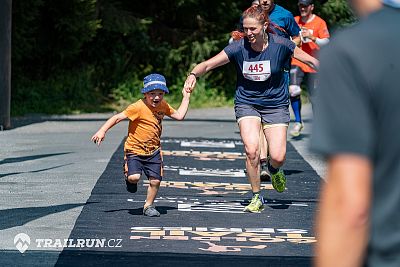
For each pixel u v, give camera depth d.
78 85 24.36
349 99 2.55
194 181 11.52
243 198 10.25
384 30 2.58
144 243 7.62
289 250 7.46
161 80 8.76
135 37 26.11
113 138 16.50
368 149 2.55
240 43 9.12
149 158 8.88
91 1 23.19
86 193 10.22
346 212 2.53
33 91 23.45
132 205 9.52
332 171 2.57
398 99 2.55
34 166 12.50
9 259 7.00
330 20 28.14
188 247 7.49
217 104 25.98
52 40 23.45
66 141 15.79
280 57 9.05
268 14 11.48
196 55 26.80
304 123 19.80
